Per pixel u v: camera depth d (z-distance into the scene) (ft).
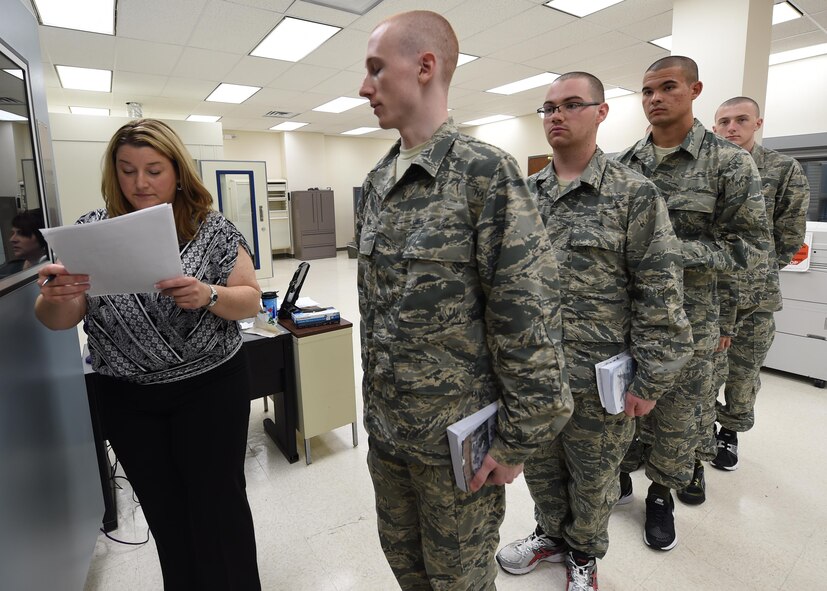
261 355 6.98
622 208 4.06
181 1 11.52
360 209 3.24
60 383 4.48
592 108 4.05
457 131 2.71
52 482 4.01
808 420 8.35
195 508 3.93
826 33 14.40
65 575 4.12
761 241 5.05
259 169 23.08
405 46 2.49
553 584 4.96
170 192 3.54
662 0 11.97
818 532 5.61
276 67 16.92
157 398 3.67
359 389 10.31
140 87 19.15
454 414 2.71
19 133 3.79
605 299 4.18
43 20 12.35
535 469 4.85
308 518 6.13
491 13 12.76
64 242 2.75
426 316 2.61
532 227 2.55
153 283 3.11
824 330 9.50
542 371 2.54
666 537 5.39
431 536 2.95
